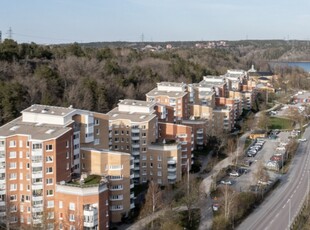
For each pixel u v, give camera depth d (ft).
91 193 478.18
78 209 477.36
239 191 643.86
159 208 559.38
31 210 497.87
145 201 571.28
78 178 521.24
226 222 535.19
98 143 600.80
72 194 479.82
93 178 508.53
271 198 644.69
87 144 569.23
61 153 505.25
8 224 478.18
